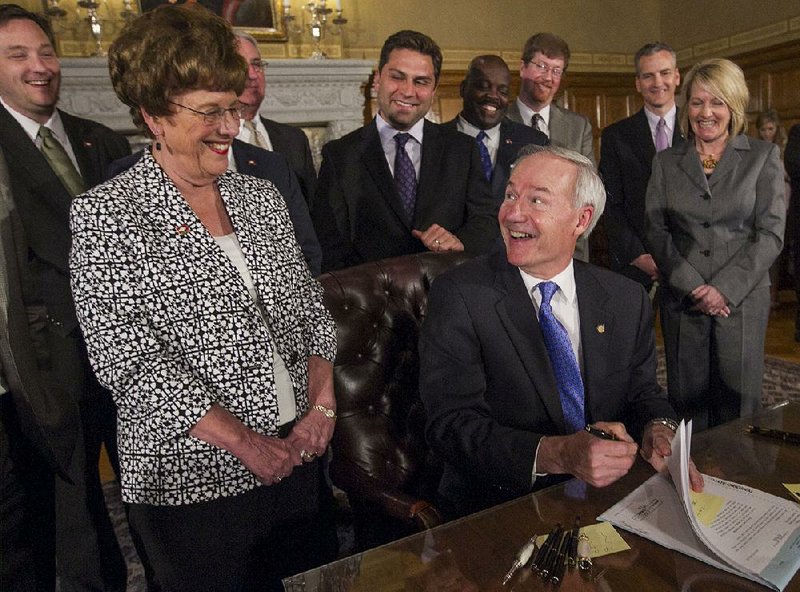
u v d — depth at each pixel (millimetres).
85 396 1952
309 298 1505
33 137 1959
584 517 1180
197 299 1230
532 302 1622
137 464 1233
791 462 1357
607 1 7504
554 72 3270
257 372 1290
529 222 1508
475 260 1733
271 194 1485
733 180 2473
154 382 1183
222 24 1220
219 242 1312
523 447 1389
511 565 1064
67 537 2018
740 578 989
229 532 1348
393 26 6562
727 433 1514
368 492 1599
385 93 2439
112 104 5086
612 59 7629
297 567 1520
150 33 1154
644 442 1435
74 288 1187
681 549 1057
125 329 1177
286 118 5750
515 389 1599
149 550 1296
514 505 1238
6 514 1629
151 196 1230
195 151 1236
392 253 2461
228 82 1204
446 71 6773
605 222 3406
